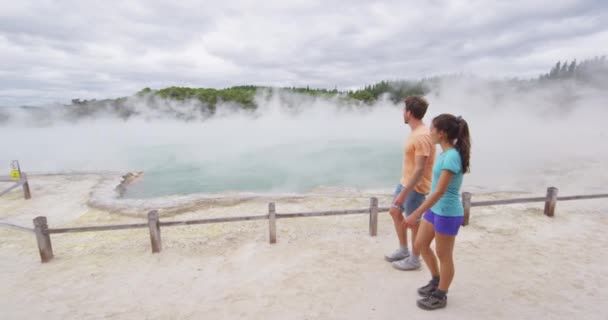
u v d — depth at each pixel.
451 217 2.73
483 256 4.48
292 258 4.59
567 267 4.14
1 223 4.92
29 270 4.48
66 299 3.72
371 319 3.12
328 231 5.76
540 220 6.03
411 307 3.26
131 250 5.10
